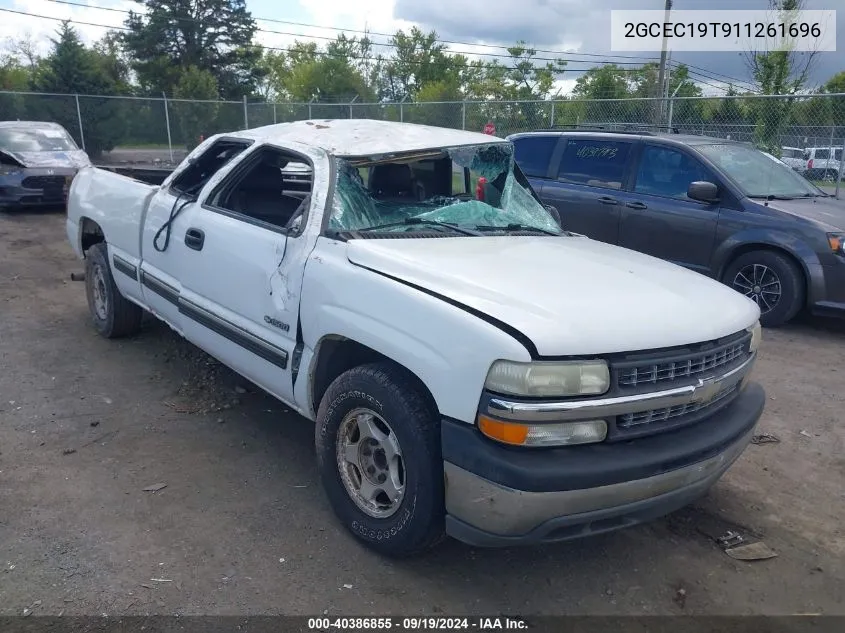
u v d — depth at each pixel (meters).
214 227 4.17
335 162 3.79
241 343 3.93
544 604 2.98
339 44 52.34
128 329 5.88
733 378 3.16
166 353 5.68
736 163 7.79
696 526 3.63
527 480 2.56
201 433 4.37
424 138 4.30
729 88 21.28
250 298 3.83
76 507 3.50
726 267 7.47
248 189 4.43
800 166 14.21
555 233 4.36
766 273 7.21
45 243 10.34
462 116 17.34
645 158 8.01
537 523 2.63
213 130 25.62
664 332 2.83
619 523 2.83
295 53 55.47
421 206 4.11
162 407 4.71
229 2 45.38
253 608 2.84
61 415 4.52
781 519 3.72
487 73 49.69
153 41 43.81
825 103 14.31
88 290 6.08
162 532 3.32
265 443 4.27
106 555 3.13
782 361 6.26
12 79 42.62
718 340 3.06
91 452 4.07
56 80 36.34
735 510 3.79
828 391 5.54
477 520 2.71
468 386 2.67
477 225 4.12
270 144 4.20
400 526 3.00
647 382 2.79
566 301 2.88
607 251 3.93
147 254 4.95
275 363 3.66
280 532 3.37
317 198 3.67
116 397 4.84
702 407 3.05
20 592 2.87
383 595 2.96
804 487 4.06
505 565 3.22
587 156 8.49
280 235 3.71
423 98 42.94
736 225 7.25
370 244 3.37
